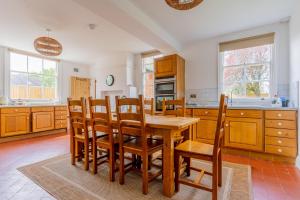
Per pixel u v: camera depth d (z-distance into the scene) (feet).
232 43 12.58
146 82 18.10
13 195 5.84
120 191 6.11
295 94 9.16
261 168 8.21
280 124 8.96
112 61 19.22
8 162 8.80
